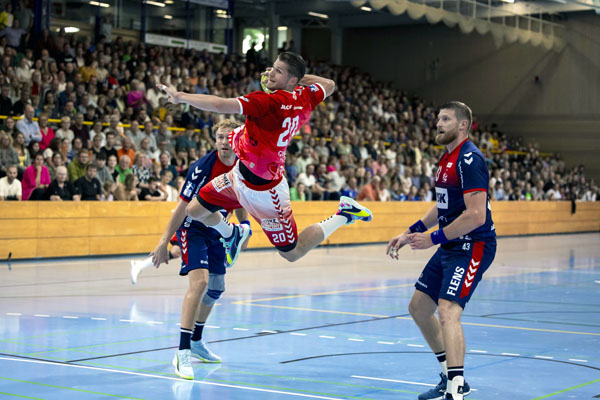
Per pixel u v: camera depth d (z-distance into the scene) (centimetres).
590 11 2825
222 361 542
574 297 927
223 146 514
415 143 2192
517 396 449
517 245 1900
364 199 1825
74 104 1567
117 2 2128
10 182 1267
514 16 2544
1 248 1248
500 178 2317
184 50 2128
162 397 436
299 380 484
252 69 2228
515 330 684
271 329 675
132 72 1856
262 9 2623
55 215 1307
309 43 3112
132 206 1407
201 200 497
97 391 448
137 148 1534
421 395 441
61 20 2002
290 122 443
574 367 532
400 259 1458
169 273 1136
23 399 427
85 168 1375
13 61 1630
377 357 558
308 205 1659
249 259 1403
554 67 2902
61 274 1093
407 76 3127
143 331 655
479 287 1030
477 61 3022
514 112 2977
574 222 2506
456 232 416
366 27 3173
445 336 417
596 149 2839
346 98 2362
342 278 1115
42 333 640
